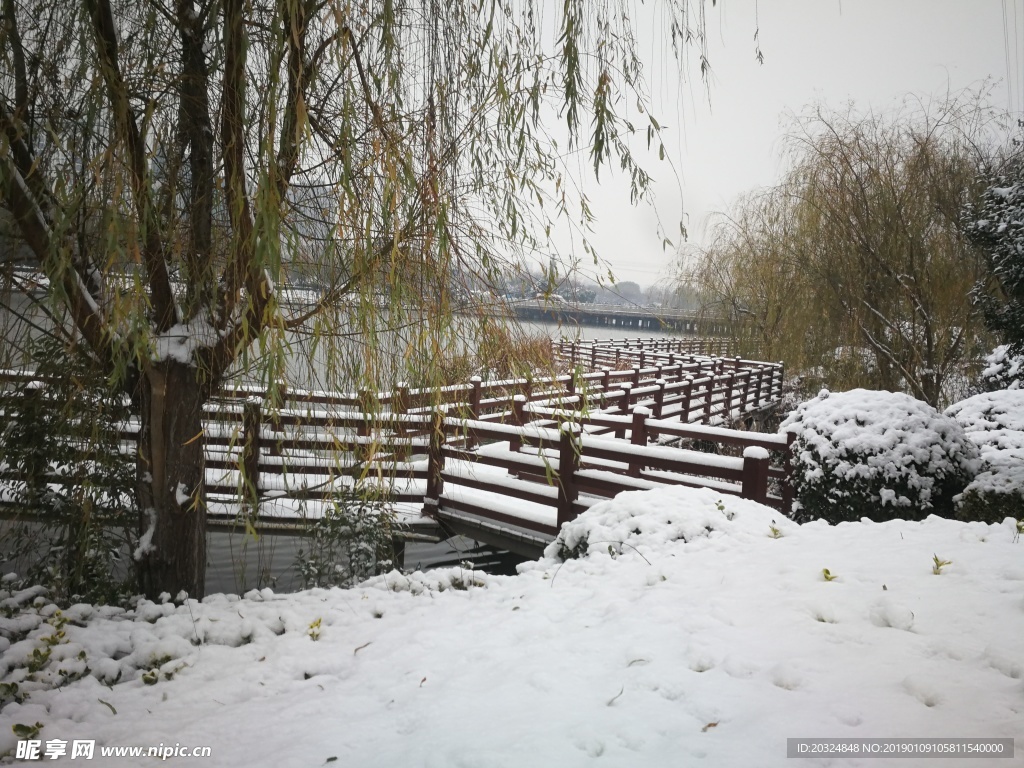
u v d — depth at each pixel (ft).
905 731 6.63
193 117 11.69
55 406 13.98
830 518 18.93
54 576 14.53
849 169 47.11
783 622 9.78
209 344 13.29
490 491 23.40
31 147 10.79
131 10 11.28
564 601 12.67
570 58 11.91
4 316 11.98
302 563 17.75
